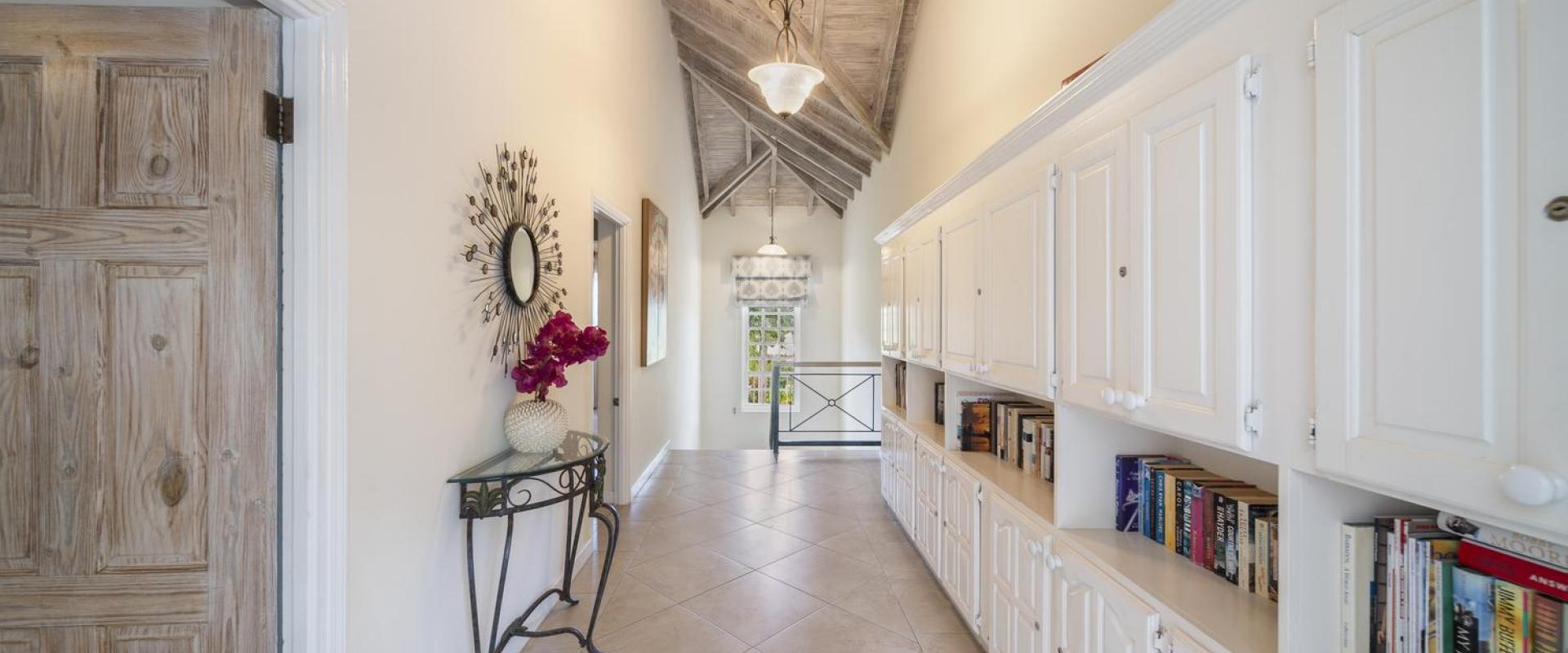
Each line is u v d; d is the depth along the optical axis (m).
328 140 1.35
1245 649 1.10
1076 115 1.61
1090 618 1.57
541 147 2.60
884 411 4.31
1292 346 0.97
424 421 1.76
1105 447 1.78
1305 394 0.95
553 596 2.88
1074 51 2.31
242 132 1.28
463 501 1.94
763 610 2.82
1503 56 0.68
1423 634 0.90
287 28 1.33
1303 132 0.95
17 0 1.26
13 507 1.25
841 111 5.87
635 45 4.46
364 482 1.49
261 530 1.29
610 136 3.75
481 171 2.08
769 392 9.55
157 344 1.27
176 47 1.27
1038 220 1.82
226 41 1.28
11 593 1.26
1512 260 0.68
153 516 1.27
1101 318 1.49
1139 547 1.64
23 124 1.25
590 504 2.37
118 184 1.26
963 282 2.51
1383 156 0.82
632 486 4.55
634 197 4.46
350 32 1.42
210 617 1.28
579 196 3.12
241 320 1.28
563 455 2.26
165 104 1.27
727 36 5.12
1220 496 1.44
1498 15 0.69
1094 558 1.58
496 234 2.20
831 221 9.67
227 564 1.28
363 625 1.50
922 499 3.23
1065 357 1.67
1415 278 0.78
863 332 7.49
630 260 4.39
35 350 1.25
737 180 8.50
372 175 1.51
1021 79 2.83
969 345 2.43
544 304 2.65
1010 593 2.06
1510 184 0.68
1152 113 1.28
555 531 2.94
